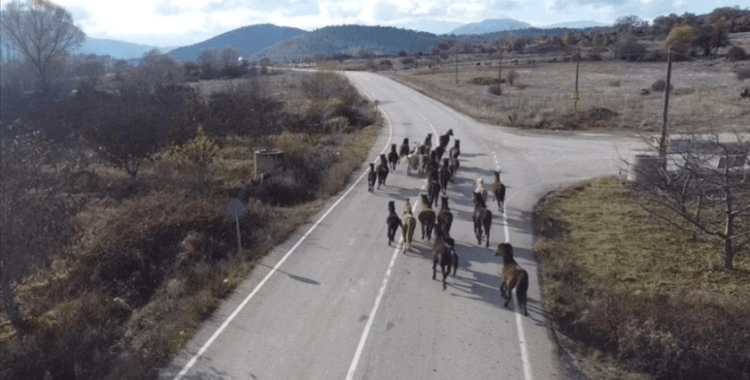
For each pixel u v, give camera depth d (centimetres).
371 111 5306
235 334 1223
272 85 8256
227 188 2670
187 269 1641
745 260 1633
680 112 4447
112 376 1069
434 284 1462
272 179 2541
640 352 1110
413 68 12419
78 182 2175
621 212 2128
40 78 6384
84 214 2159
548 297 1384
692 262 1633
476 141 3741
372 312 1309
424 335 1199
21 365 1115
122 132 2877
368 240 1822
